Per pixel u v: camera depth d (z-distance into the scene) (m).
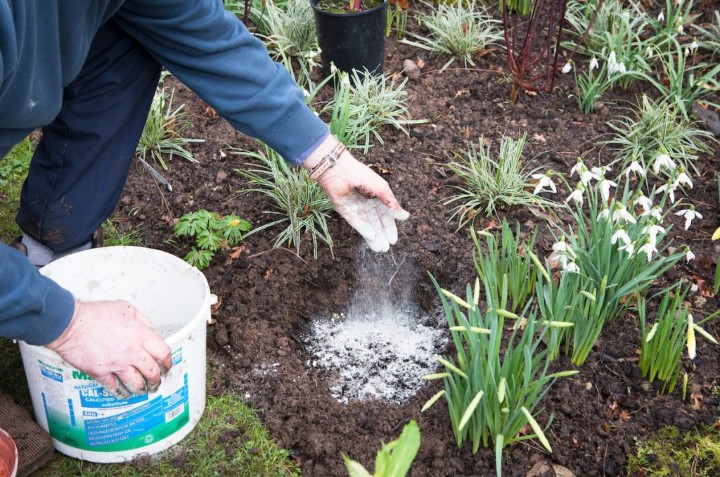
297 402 2.52
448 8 4.35
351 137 3.44
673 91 3.72
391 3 4.39
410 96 3.80
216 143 3.52
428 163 3.44
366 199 2.48
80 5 1.86
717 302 2.83
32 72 1.82
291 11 4.13
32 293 1.78
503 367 2.25
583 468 2.33
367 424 2.45
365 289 3.02
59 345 1.91
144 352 1.97
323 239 3.04
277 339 2.72
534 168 3.42
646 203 2.56
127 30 2.31
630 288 2.59
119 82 2.46
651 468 2.33
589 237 2.87
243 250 3.04
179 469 2.29
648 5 4.40
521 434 2.41
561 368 2.59
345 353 2.83
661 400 2.52
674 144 3.47
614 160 3.44
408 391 2.66
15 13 1.68
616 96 3.86
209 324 2.75
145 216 3.18
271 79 2.29
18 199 3.22
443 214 3.21
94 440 2.21
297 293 2.91
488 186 3.23
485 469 2.31
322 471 2.32
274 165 3.21
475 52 4.12
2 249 1.76
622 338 2.70
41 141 2.60
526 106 3.77
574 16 4.21
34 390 2.20
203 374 2.35
